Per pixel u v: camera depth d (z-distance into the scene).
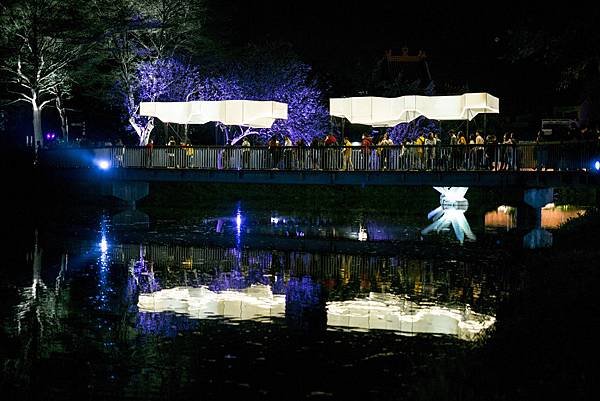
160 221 43.00
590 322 13.58
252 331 18.72
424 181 34.72
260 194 54.53
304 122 55.66
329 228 40.38
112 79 55.12
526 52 25.67
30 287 23.95
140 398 14.09
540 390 10.93
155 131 56.62
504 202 52.59
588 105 46.47
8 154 50.25
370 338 18.03
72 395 14.27
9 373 15.48
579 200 53.84
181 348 17.17
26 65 54.62
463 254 31.00
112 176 40.28
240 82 56.16
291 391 14.32
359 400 13.80
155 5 52.16
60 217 43.28
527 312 15.96
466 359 13.78
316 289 24.06
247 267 28.31
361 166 35.88
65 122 59.22
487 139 37.62
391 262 29.30
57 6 51.72
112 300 22.25
